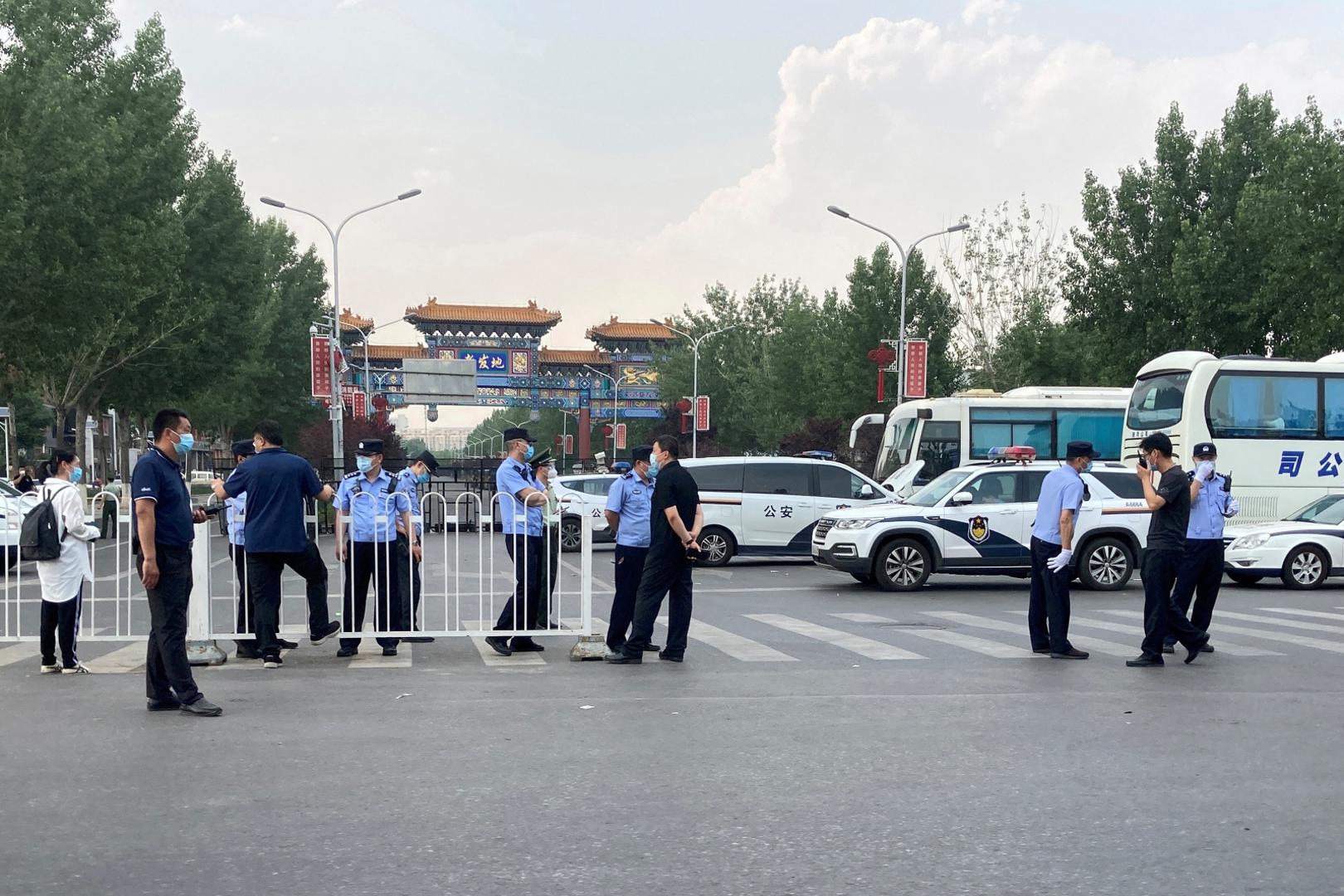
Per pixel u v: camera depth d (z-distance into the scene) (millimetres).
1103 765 6152
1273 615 13609
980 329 43031
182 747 6551
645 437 94312
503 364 90000
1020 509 17156
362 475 10711
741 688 8547
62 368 35469
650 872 4453
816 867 4516
